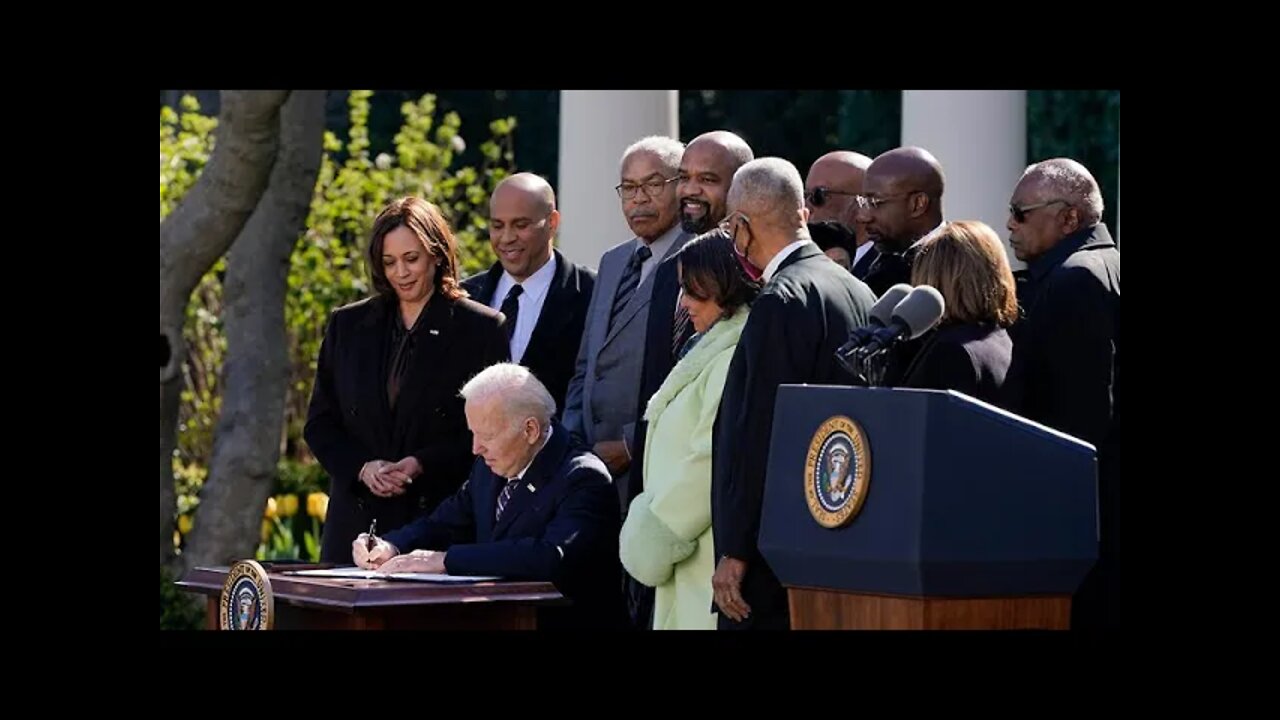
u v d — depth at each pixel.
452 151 30.62
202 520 19.31
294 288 27.05
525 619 10.82
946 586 8.40
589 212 18.44
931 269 10.66
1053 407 11.86
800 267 10.87
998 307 10.63
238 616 10.80
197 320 26.44
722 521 10.62
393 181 28.41
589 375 14.09
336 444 13.56
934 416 8.37
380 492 13.19
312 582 10.68
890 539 8.41
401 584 10.57
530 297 15.01
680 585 11.29
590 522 11.60
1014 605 8.62
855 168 14.29
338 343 13.69
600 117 18.42
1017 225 12.41
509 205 14.84
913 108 19.81
